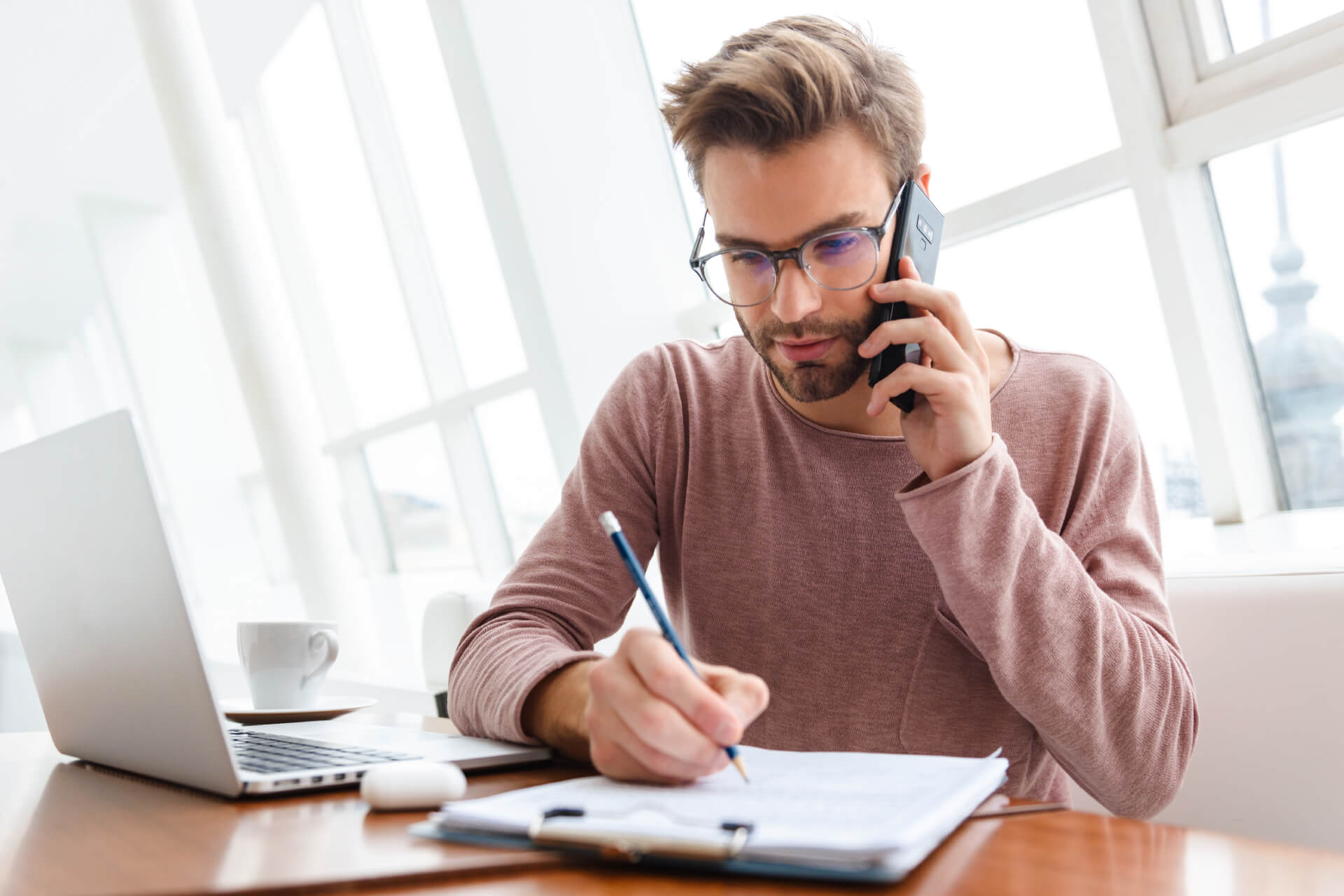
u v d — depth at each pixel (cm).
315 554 295
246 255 295
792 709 101
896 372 80
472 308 323
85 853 60
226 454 545
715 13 216
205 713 69
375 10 321
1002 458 79
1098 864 50
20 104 418
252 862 54
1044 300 169
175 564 67
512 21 221
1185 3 139
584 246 224
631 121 234
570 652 83
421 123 319
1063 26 158
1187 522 154
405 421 357
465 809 58
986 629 78
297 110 380
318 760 79
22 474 83
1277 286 144
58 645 86
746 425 109
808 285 87
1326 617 94
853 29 96
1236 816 97
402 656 279
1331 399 142
